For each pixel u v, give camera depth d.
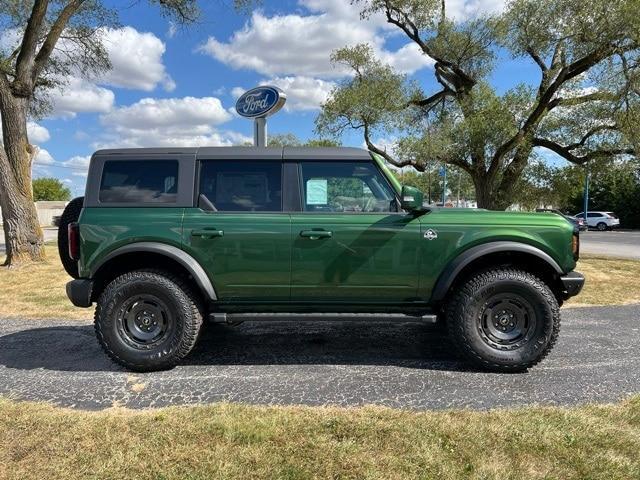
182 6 12.84
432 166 15.03
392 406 3.29
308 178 4.18
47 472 2.47
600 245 20.66
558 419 3.05
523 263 4.27
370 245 4.02
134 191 4.15
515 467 2.51
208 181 4.16
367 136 16.44
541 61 13.34
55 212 45.69
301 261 4.04
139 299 4.07
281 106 9.00
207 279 4.04
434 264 4.02
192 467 2.51
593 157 13.19
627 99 11.38
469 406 3.29
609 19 10.95
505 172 14.84
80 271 4.09
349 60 16.30
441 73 16.92
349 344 4.88
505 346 3.99
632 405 3.27
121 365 4.09
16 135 10.61
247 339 5.06
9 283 8.61
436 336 5.18
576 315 6.20
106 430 2.91
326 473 2.46
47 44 11.09
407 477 2.42
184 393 3.57
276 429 2.91
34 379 3.87
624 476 2.44
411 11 15.85
